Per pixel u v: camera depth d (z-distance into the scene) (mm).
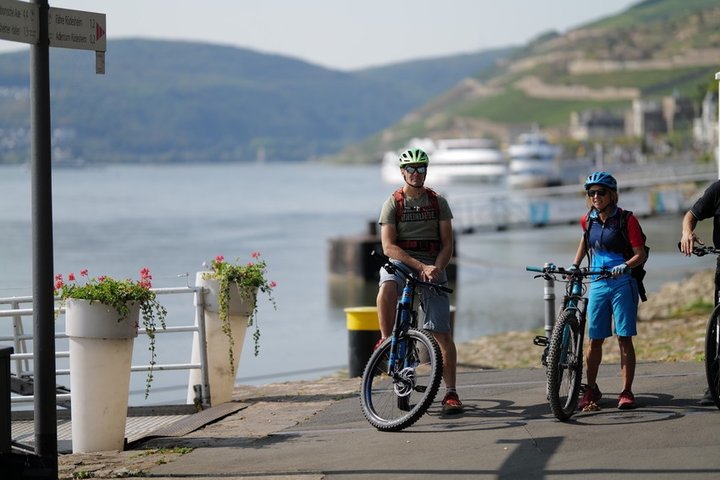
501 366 17422
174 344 27203
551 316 12906
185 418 10992
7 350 7488
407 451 8352
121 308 10008
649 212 63531
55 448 7863
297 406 11336
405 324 9234
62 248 68312
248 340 30516
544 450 8016
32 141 7699
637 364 12312
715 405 9211
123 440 10125
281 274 53719
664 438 8125
